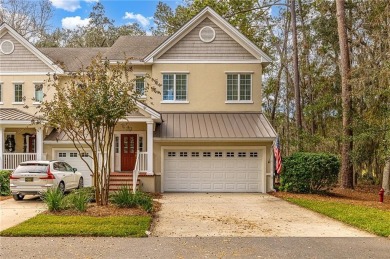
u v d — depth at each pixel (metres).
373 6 21.12
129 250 8.40
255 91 22.69
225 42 22.78
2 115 20.97
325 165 19.33
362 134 19.86
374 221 11.44
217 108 22.69
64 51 26.72
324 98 26.59
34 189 15.80
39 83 24.08
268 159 20.66
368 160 23.50
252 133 20.45
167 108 22.62
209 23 22.78
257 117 22.27
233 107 22.67
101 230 9.85
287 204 15.81
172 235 9.92
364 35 25.39
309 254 8.16
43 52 26.12
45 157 21.50
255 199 17.48
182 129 20.78
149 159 19.73
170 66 22.64
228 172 20.72
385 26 20.41
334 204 15.25
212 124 21.39
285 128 37.44
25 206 14.59
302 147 27.05
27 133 23.91
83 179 21.17
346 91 21.45
